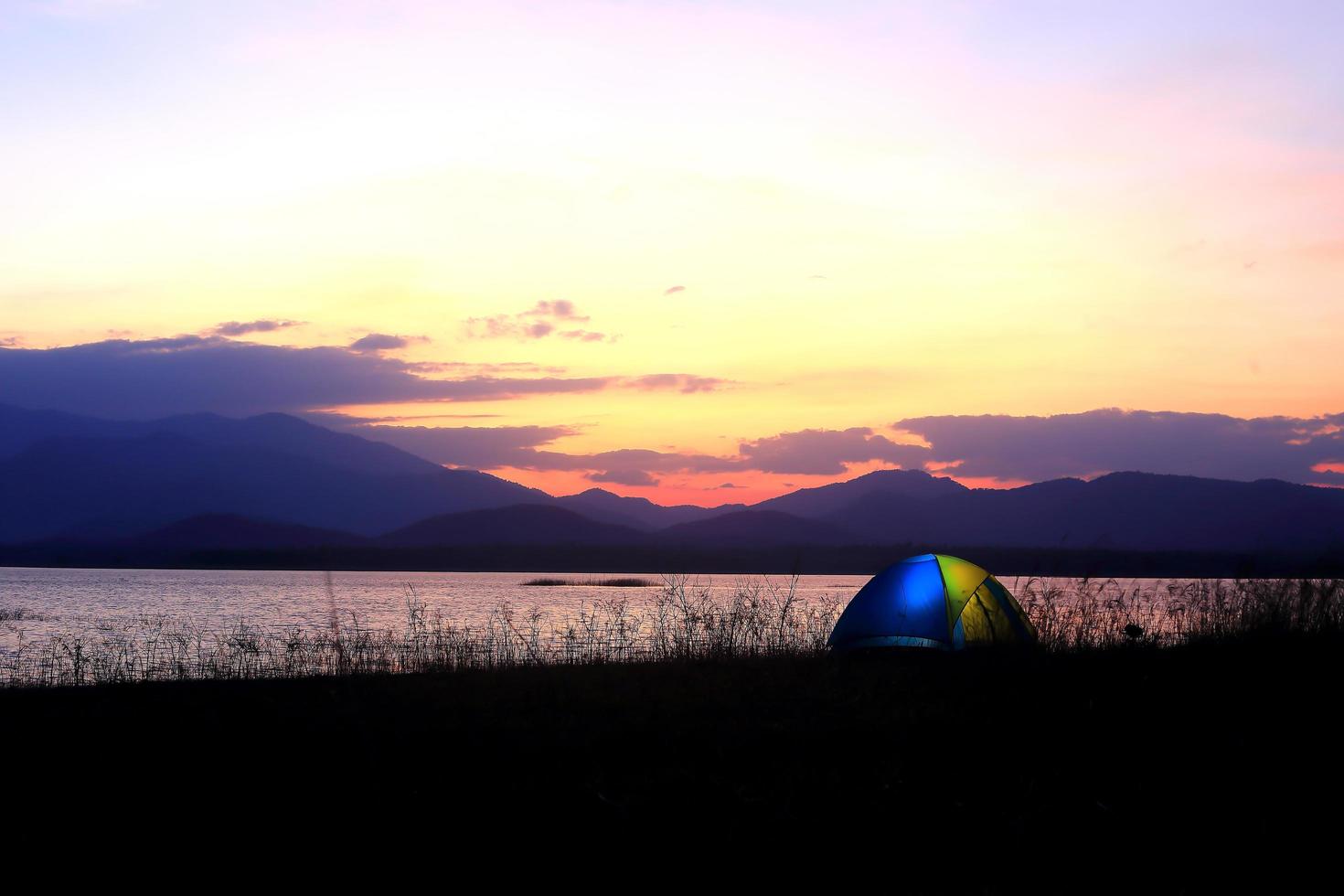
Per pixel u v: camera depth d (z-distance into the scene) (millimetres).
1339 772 9008
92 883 6887
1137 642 16141
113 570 167250
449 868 7078
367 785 9086
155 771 9781
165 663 21516
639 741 10734
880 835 7551
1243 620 16453
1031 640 16703
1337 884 6652
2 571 151625
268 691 15156
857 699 12977
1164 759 9500
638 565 189250
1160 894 6480
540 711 12633
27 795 8938
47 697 14922
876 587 18688
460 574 153625
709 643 19938
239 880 6922
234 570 174125
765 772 9320
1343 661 13836
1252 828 7609
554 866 7066
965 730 10938
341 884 6840
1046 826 7715
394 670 18391
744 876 6832
